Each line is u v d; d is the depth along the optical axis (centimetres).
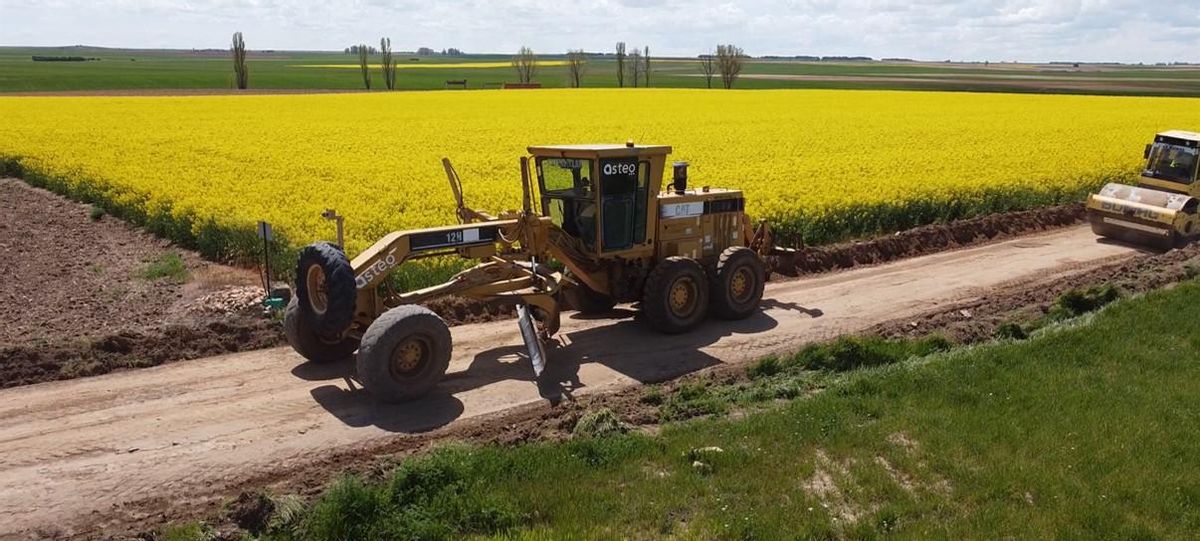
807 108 5044
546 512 681
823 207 1875
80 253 1692
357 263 974
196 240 1698
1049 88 9838
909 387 939
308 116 4206
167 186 2102
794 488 717
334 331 955
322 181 2217
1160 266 1566
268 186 2127
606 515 672
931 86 10256
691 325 1240
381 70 13525
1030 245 1902
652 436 833
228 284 1424
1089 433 815
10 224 1970
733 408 928
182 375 1018
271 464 794
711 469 755
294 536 655
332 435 862
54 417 884
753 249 1434
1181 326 1144
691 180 2262
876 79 12900
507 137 3303
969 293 1472
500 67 15462
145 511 707
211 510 707
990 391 922
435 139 3219
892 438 816
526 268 1109
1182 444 793
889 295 1462
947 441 798
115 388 969
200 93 7244
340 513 658
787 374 1043
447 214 1794
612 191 1170
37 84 8562
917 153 2919
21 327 1198
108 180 2209
